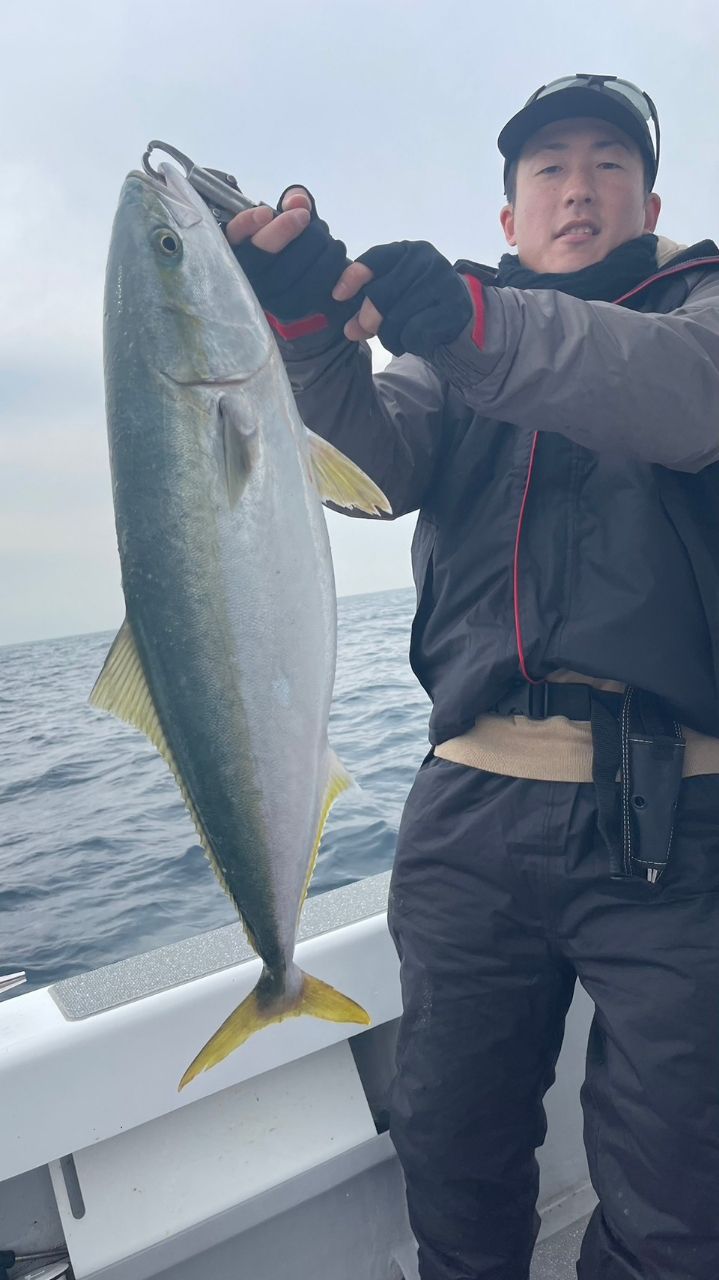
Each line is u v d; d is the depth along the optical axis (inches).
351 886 88.0
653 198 75.5
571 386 46.9
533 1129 64.6
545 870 58.4
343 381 55.8
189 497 45.8
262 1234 70.8
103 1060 64.2
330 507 63.1
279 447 47.0
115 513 47.4
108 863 197.0
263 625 46.7
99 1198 65.6
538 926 60.0
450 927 61.9
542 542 60.1
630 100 69.1
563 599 59.0
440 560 67.2
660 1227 52.5
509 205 75.4
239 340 46.2
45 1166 67.2
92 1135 63.6
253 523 46.0
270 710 47.3
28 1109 61.8
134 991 68.7
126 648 48.3
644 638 56.9
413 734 289.0
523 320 47.0
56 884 183.9
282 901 49.8
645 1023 53.7
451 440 68.8
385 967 76.9
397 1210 76.4
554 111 66.0
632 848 55.9
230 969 71.2
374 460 62.5
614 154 66.7
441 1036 61.7
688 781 57.6
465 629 64.2
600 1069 58.6
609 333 47.3
